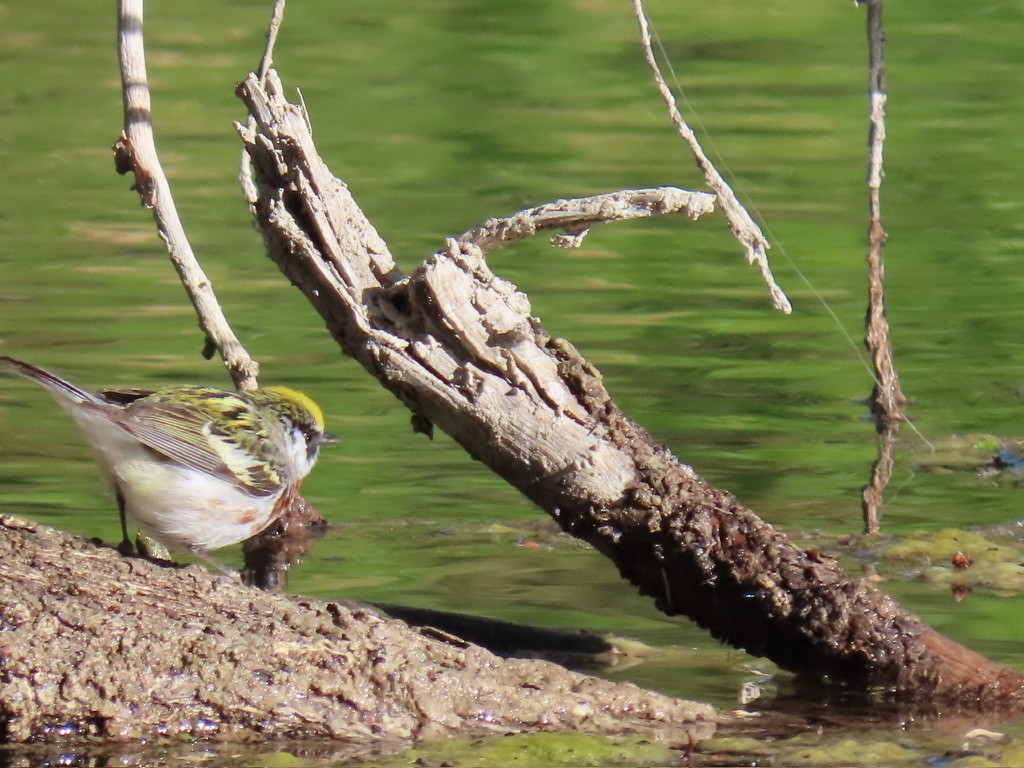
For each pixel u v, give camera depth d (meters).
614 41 31.20
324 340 17.67
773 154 24.77
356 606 10.32
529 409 9.92
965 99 27.72
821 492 13.49
